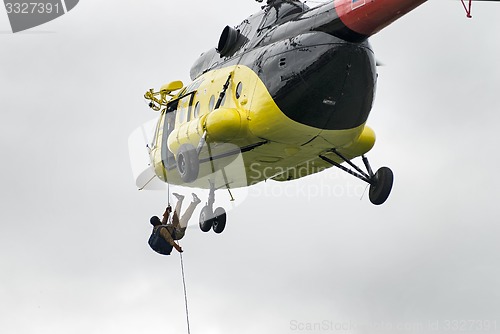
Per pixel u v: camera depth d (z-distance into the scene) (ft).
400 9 159.12
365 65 167.84
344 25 165.48
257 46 181.88
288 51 170.40
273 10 186.50
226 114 174.91
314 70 166.91
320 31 168.25
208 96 190.60
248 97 176.14
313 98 168.25
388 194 198.59
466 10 146.92
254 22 190.60
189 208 202.69
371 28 163.73
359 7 162.61
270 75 172.24
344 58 166.20
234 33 190.70
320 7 172.55
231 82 182.39
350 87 168.14
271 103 171.42
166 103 215.51
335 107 169.37
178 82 215.10
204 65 206.80
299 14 178.29
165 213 201.05
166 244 197.47
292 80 168.55
